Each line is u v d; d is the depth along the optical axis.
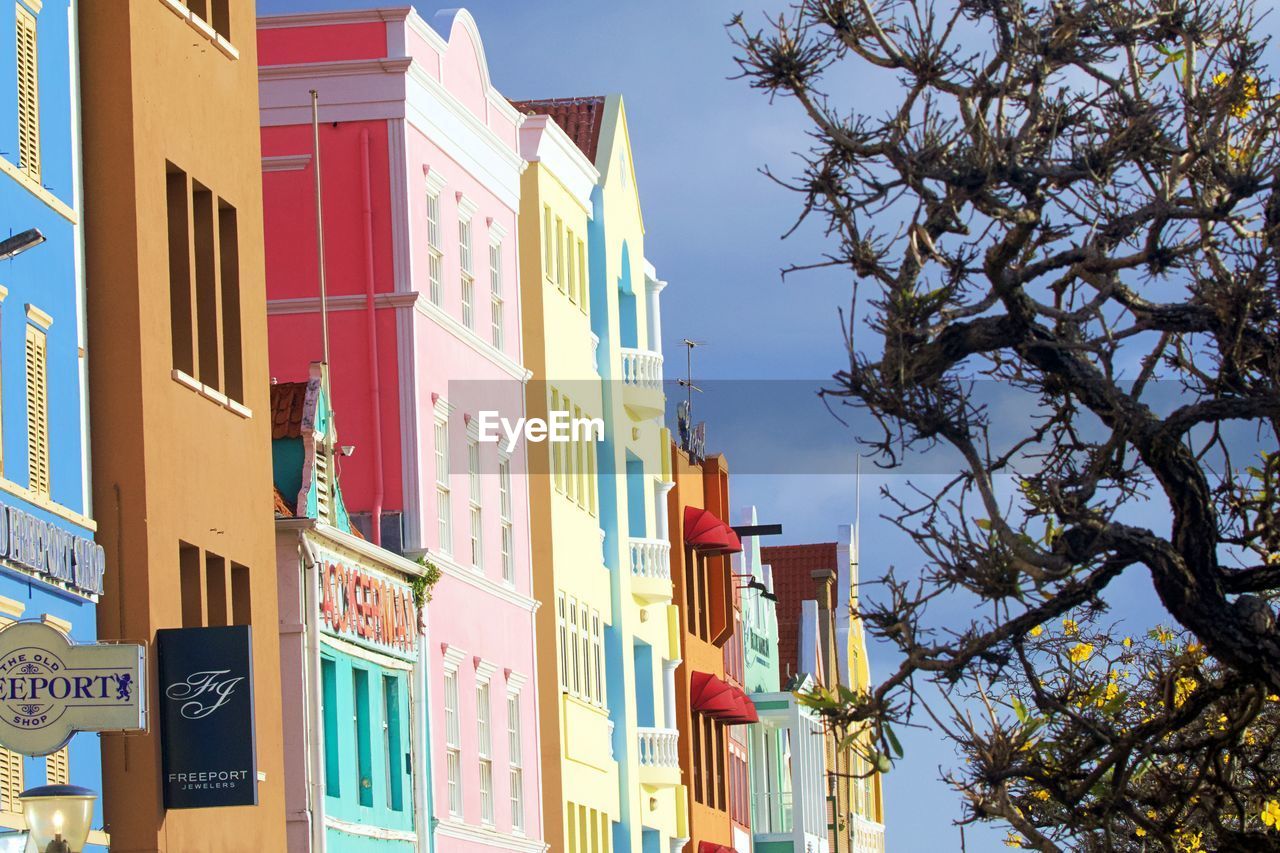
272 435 36.50
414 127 42.28
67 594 27.25
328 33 41.97
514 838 45.34
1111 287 12.23
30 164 27.39
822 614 85.81
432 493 41.94
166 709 28.73
